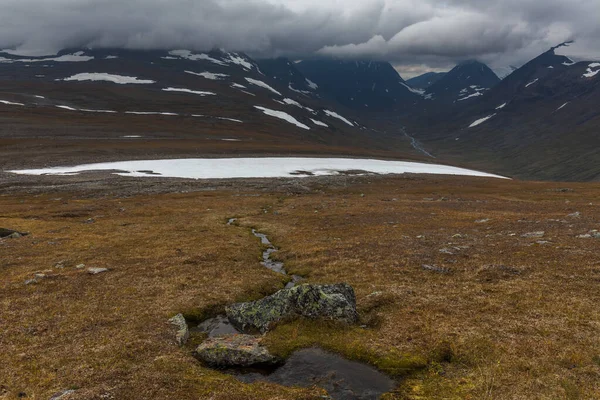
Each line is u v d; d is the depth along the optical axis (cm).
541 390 1300
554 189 9731
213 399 1345
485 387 1355
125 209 6625
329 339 1802
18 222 5300
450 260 2988
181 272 3005
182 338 1861
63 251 3669
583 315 1841
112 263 3253
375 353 1658
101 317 2091
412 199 8300
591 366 1412
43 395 1349
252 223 5512
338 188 10850
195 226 5144
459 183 12562
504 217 4991
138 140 18238
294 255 3641
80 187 9119
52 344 1772
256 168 14550
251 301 2353
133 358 1642
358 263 3127
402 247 3528
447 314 2006
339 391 1425
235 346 1712
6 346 1745
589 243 3097
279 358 1662
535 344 1608
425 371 1536
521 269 2606
